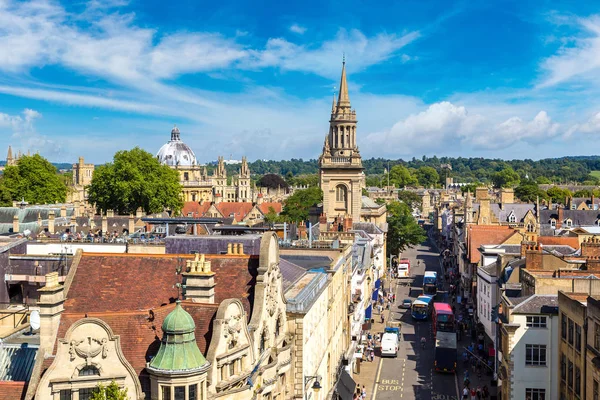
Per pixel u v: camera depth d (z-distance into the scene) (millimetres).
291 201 189875
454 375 86062
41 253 63000
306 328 53094
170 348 36219
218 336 38688
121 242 66375
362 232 128000
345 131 153625
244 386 40062
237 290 46250
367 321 109438
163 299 45969
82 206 160125
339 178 152375
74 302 45844
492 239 116812
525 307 63469
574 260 78562
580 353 55125
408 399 76750
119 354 36750
